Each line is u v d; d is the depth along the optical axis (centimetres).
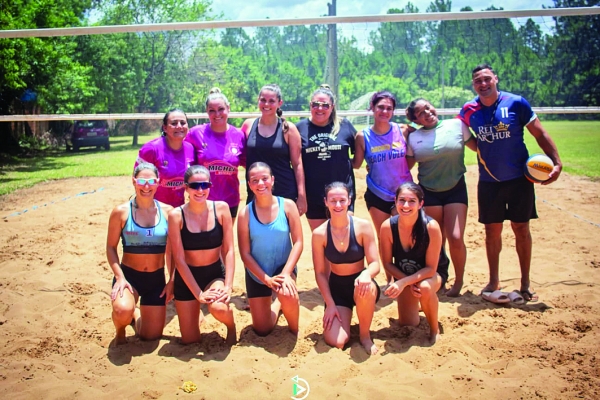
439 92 1642
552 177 443
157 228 409
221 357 376
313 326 427
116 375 353
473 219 743
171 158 467
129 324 431
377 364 360
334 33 996
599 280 505
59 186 1026
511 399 315
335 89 995
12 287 506
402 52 1623
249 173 407
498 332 404
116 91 2019
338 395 324
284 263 424
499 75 1491
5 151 1794
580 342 384
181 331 400
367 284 377
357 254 404
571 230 670
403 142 477
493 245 477
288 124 471
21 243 641
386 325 428
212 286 398
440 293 493
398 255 418
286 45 1678
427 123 472
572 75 1423
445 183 473
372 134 481
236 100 1859
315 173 476
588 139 1822
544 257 575
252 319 416
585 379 334
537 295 477
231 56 1914
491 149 461
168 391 331
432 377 339
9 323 435
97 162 1501
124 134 2752
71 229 704
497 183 464
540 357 365
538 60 1448
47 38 1617
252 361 368
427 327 421
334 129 475
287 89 1652
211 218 406
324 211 481
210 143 477
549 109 896
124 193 941
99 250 619
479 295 485
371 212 489
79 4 2331
